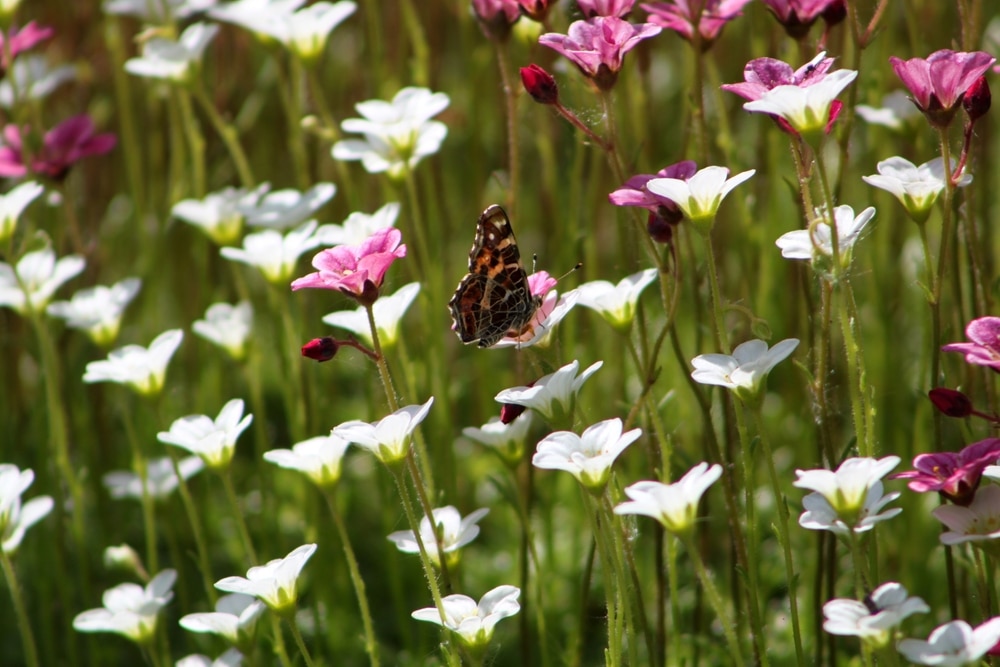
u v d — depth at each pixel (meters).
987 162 0.98
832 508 0.85
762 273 0.99
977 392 0.95
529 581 1.00
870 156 1.01
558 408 0.87
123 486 0.99
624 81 1.00
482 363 1.03
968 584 0.95
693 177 0.86
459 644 0.88
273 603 0.87
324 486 0.89
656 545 0.92
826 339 0.88
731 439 0.92
